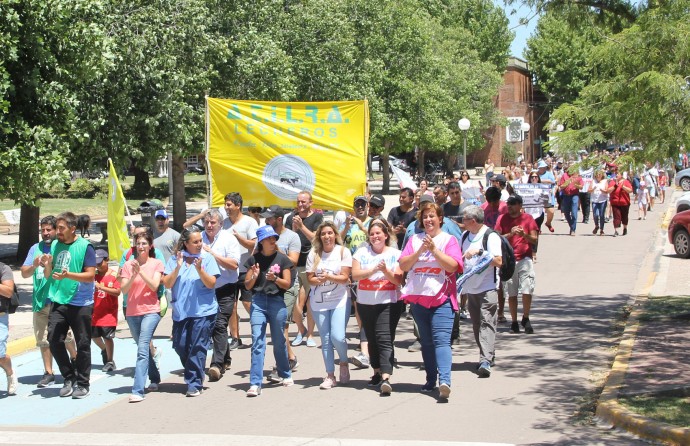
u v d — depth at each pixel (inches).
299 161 501.7
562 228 1174.3
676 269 762.2
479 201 666.2
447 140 1879.9
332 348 384.8
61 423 338.6
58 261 375.6
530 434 304.5
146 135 901.2
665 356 409.1
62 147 655.1
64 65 657.6
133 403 367.6
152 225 611.2
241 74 1080.2
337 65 1323.8
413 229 429.4
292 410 346.9
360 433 310.3
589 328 514.9
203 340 378.0
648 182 1400.1
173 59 879.1
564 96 2405.3
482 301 400.2
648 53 447.8
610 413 316.5
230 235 410.9
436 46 2100.1
